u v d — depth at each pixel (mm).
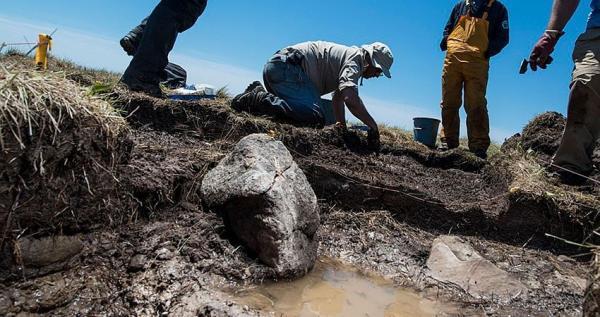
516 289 3025
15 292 2217
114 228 2721
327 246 3270
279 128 4246
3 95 2205
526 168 4258
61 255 2412
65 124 2381
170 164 3297
